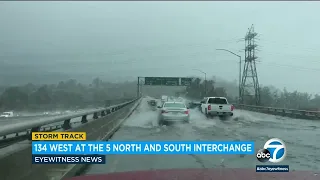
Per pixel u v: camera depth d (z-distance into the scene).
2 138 6.27
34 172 6.07
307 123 25.91
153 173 7.86
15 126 5.43
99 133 12.97
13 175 5.27
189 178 7.33
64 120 8.83
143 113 34.12
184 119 21.97
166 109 22.11
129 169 8.38
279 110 41.50
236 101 72.62
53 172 6.93
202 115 29.66
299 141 14.12
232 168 8.45
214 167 8.59
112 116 18.19
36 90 27.67
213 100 28.84
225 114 27.62
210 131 17.67
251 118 30.03
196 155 10.45
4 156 5.05
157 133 16.55
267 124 23.70
